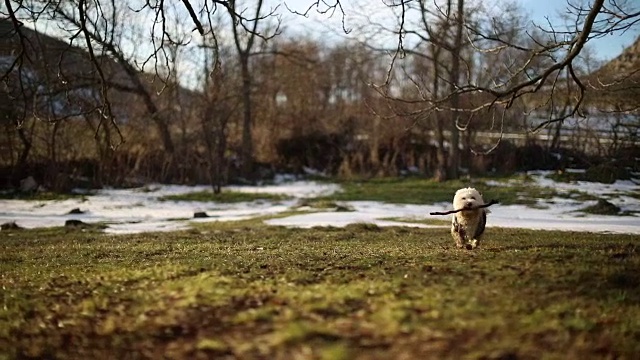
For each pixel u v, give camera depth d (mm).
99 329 5371
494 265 7406
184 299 5918
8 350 5066
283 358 4383
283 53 39375
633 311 5426
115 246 12922
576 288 6129
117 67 33250
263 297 5898
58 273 8484
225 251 11172
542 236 14547
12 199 26672
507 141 36875
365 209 25031
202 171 34750
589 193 27609
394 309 5242
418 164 39938
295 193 31203
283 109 43656
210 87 33531
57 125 27453
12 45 15672
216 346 4676
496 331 4750
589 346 4504
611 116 33938
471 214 11094
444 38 24875
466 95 32250
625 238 13695
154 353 4715
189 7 10523
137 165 33156
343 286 6293
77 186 30656
